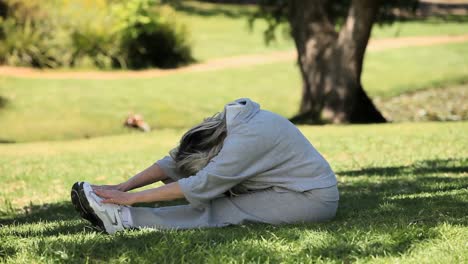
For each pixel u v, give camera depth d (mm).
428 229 4691
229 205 5152
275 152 5035
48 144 16328
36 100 22734
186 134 5180
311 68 19125
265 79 27766
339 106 18781
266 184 5113
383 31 39781
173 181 5340
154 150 14414
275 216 5105
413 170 9727
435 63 31891
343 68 18781
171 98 24234
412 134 14602
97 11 29344
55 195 9430
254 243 4434
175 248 4309
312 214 5137
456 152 12062
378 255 4227
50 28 28312
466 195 6492
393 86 27547
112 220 4961
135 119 20672
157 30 29469
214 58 31969
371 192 7578
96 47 28578
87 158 13188
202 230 4824
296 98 25438
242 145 4906
